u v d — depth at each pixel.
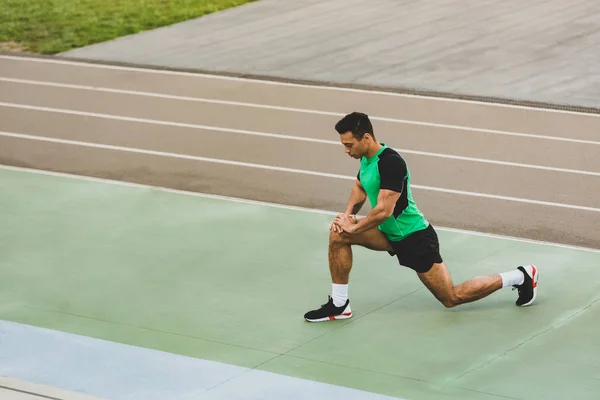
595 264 16.81
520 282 14.74
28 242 17.69
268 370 12.88
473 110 27.12
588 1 40.88
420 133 25.14
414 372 12.86
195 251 17.28
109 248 17.42
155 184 21.44
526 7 40.22
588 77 30.52
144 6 42.06
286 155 23.52
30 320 14.42
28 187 21.00
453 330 14.13
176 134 25.30
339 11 40.66
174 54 34.22
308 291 15.55
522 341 13.80
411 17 39.16
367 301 15.16
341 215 13.94
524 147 24.03
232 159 23.25
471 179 21.77
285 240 17.89
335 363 13.10
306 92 29.14
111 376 12.66
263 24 38.72
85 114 27.19
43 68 32.50
